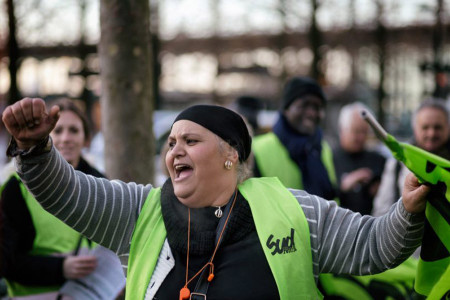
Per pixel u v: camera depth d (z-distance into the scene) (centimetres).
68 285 271
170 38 1227
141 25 304
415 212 182
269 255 185
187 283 183
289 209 195
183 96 1573
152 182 314
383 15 1043
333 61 1348
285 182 369
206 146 192
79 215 189
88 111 1055
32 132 174
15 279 269
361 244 194
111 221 194
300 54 1297
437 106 379
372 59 1264
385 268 191
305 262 188
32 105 171
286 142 375
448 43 1234
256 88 1620
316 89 383
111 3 299
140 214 197
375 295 324
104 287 272
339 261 195
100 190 195
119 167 304
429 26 1135
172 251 189
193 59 1424
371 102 1463
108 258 277
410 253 190
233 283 182
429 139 377
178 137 194
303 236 191
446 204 180
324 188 378
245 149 206
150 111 312
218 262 185
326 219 198
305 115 380
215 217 192
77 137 293
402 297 322
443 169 178
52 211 187
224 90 1612
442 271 188
